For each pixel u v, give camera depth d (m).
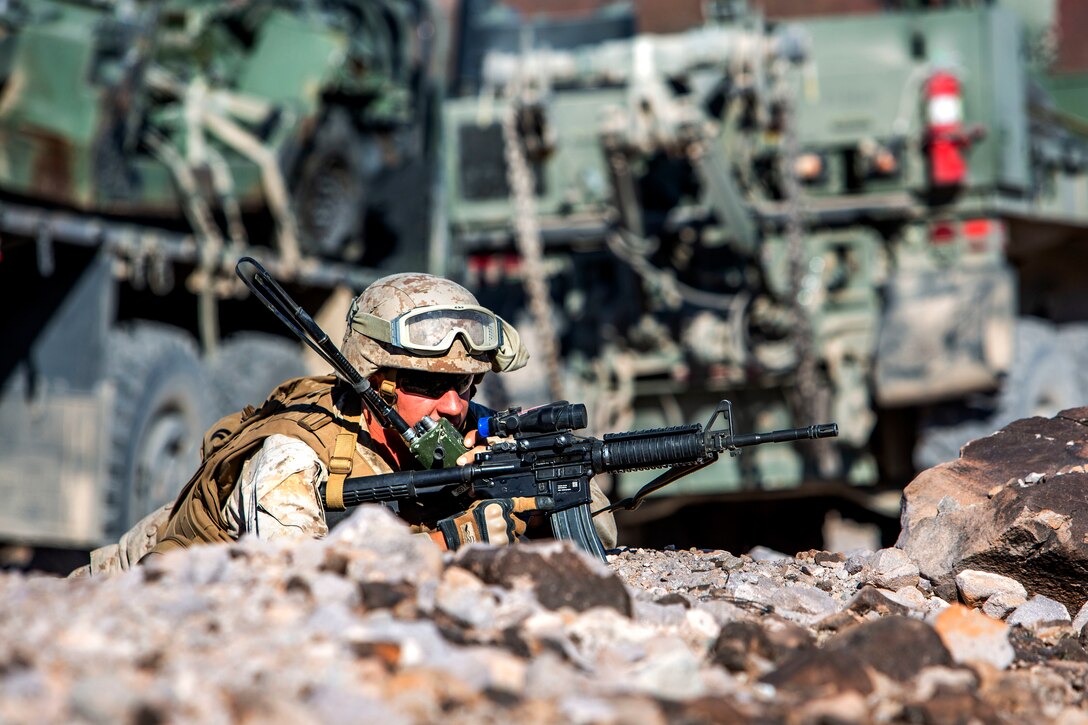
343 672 7.64
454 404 12.62
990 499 13.23
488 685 7.91
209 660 7.73
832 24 29.88
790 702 8.40
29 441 24.03
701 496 30.64
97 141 23.91
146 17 25.14
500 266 31.50
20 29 22.36
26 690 7.00
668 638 9.26
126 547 13.55
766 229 29.48
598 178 30.08
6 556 25.77
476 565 9.99
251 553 9.77
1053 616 11.84
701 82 28.53
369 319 12.47
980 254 29.66
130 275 24.81
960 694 8.50
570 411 12.14
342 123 31.20
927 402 29.28
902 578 13.02
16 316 24.20
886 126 29.53
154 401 24.89
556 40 35.72
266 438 12.31
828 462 29.56
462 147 31.28
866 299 29.88
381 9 33.56
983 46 29.31
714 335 29.53
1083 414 14.78
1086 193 35.62
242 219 28.53
